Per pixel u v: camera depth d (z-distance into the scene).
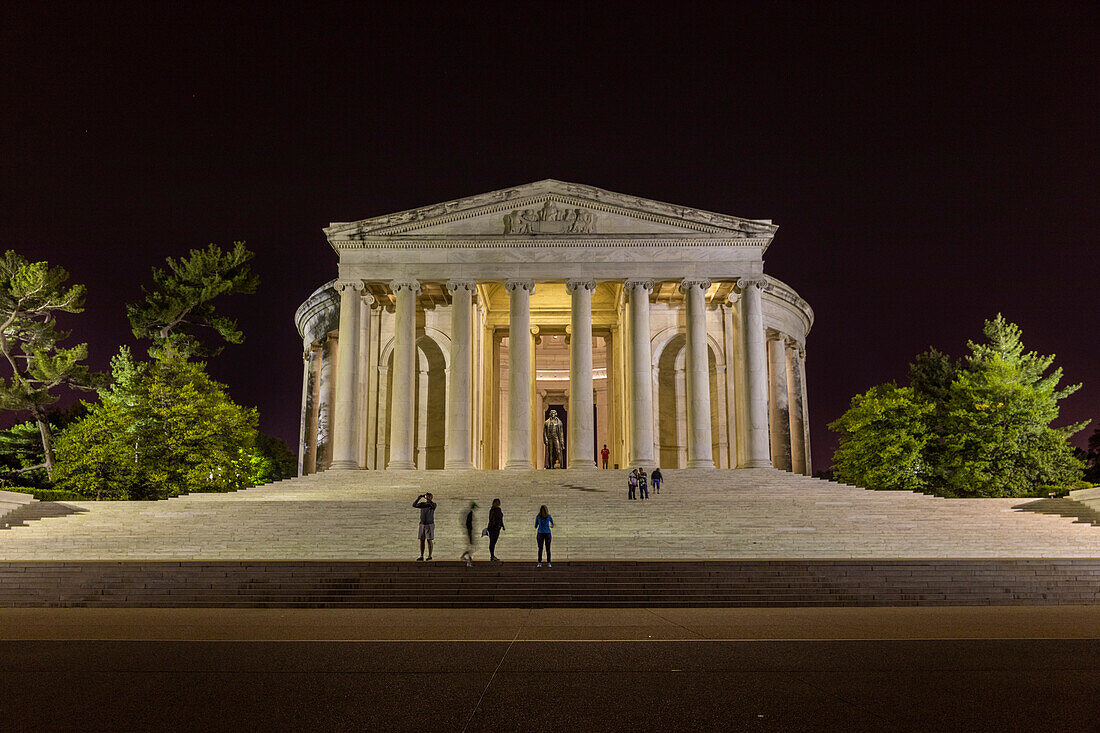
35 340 63.94
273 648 16.80
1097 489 38.56
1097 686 12.79
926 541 34.12
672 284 60.78
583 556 33.12
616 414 67.38
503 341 75.75
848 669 14.24
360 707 11.45
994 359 61.16
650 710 11.23
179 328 70.06
